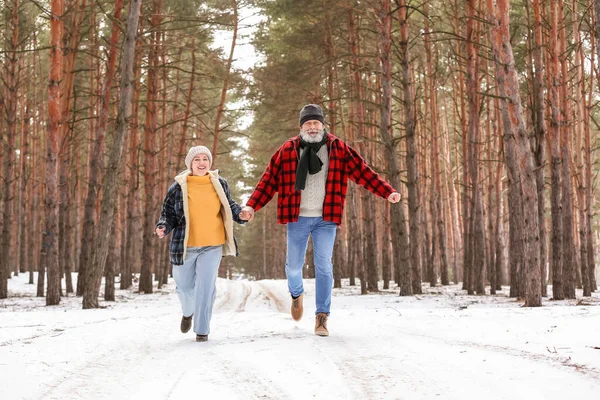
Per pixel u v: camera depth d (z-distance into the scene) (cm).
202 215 487
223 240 493
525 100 2352
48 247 1449
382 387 280
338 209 485
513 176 1588
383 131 1686
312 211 487
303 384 292
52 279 1452
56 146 1459
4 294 1814
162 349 431
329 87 2342
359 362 344
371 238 2183
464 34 2172
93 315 725
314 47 2289
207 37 2169
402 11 1681
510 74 1155
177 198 492
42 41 2814
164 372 339
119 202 3575
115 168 1250
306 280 2744
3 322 620
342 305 1404
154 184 2109
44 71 3119
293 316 534
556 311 583
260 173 4044
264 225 5659
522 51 2034
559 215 1505
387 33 1725
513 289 1630
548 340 385
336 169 487
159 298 1766
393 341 423
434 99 2647
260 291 2127
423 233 3238
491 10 1259
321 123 490
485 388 268
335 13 2128
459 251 3712
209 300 478
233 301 1766
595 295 1922
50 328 538
